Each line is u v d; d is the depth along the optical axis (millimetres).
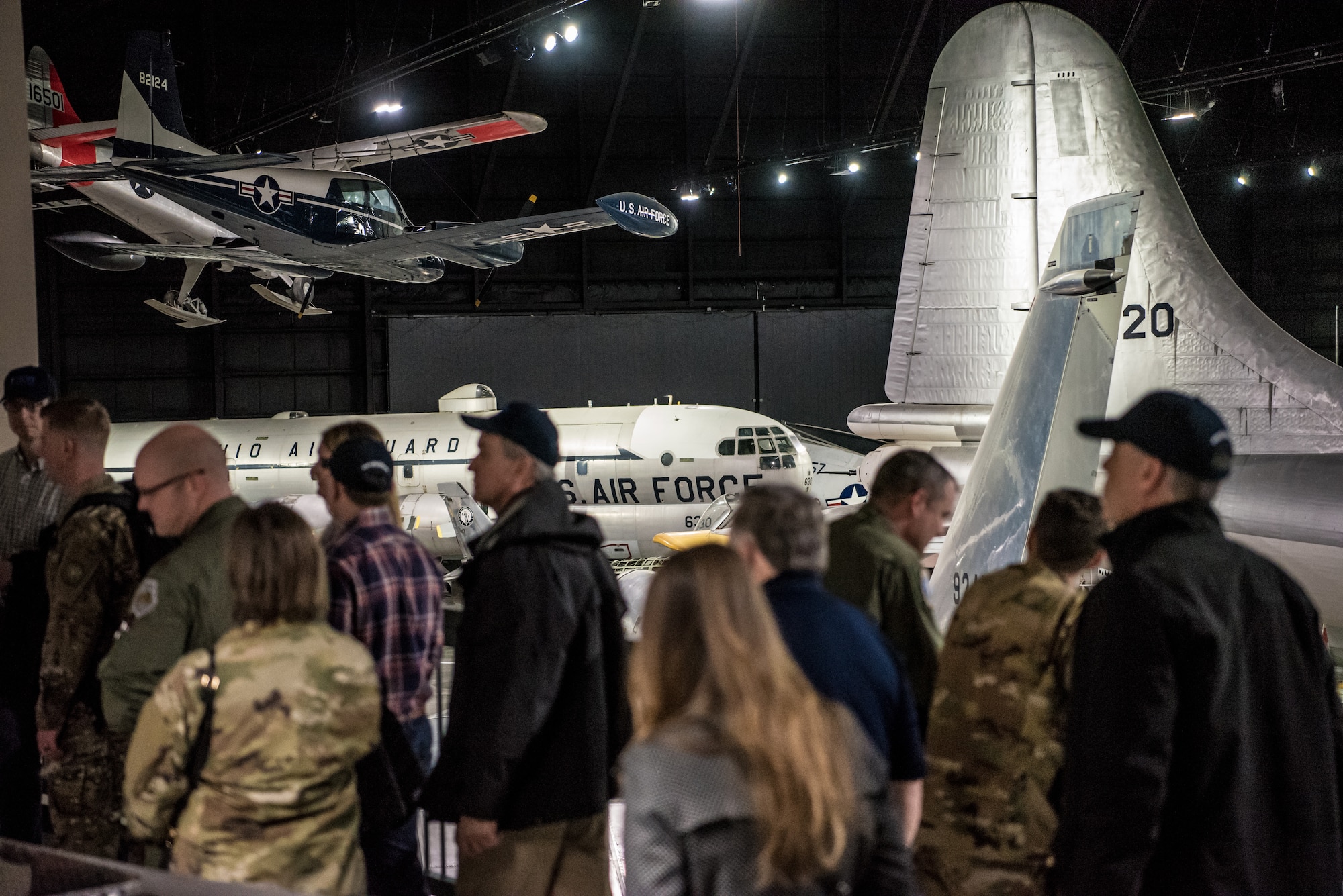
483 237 16781
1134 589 2309
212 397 30516
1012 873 2859
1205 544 2385
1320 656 2500
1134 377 7520
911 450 3357
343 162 20016
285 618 2475
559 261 31750
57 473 3658
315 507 14547
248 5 28234
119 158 19109
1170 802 2359
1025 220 8078
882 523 3314
